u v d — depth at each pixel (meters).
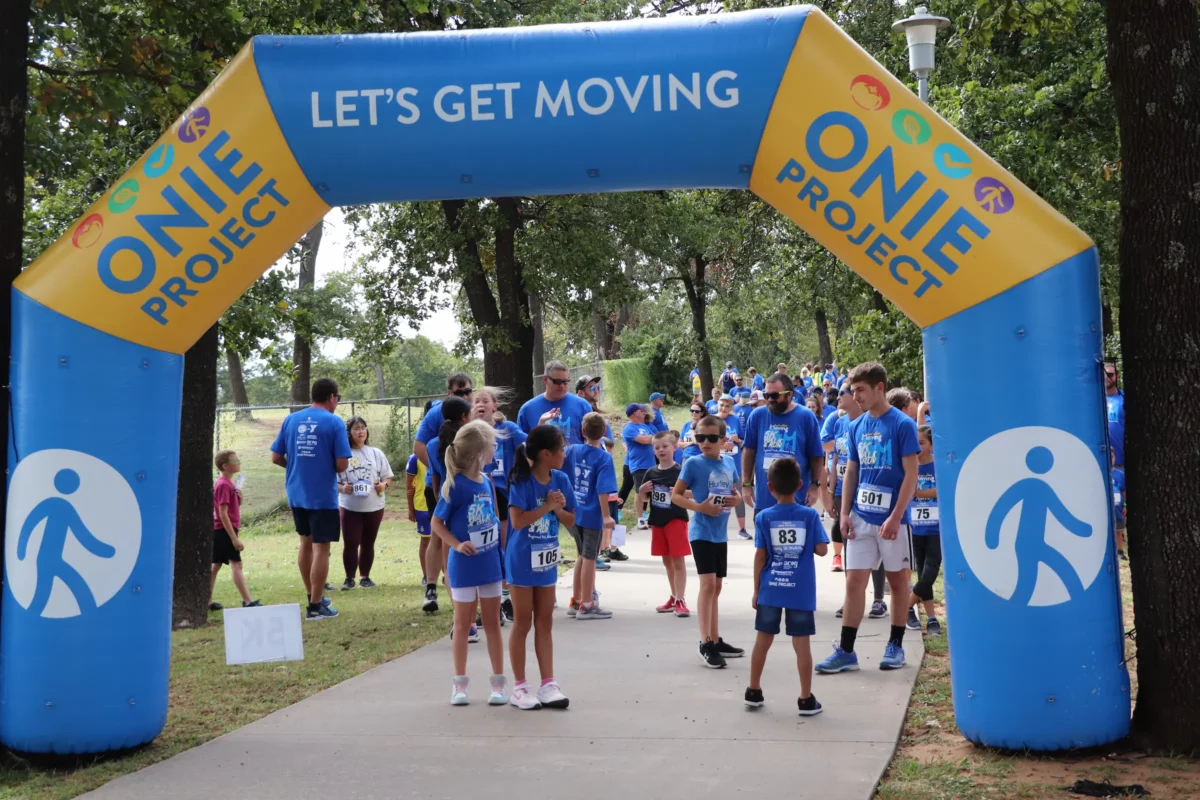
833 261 21.77
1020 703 5.18
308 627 9.09
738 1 17.77
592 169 5.50
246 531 18.78
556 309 24.67
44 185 11.91
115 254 5.46
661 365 50.00
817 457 8.56
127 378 5.54
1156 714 5.23
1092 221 15.29
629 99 5.33
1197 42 5.23
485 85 5.38
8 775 5.35
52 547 5.45
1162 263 5.20
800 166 5.33
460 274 21.53
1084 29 14.53
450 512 6.46
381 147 5.47
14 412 5.56
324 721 6.16
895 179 5.18
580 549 9.20
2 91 5.82
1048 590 5.12
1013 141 14.22
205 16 8.58
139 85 8.88
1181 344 5.16
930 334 5.38
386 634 8.70
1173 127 5.17
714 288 38.25
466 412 8.52
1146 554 5.28
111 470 5.49
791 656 7.62
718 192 24.42
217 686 7.06
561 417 9.32
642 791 4.85
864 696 6.43
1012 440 5.14
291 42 5.54
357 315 28.08
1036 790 4.72
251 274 5.79
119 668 5.52
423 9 14.41
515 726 5.98
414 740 5.74
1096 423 5.16
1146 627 5.29
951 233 5.13
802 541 6.05
